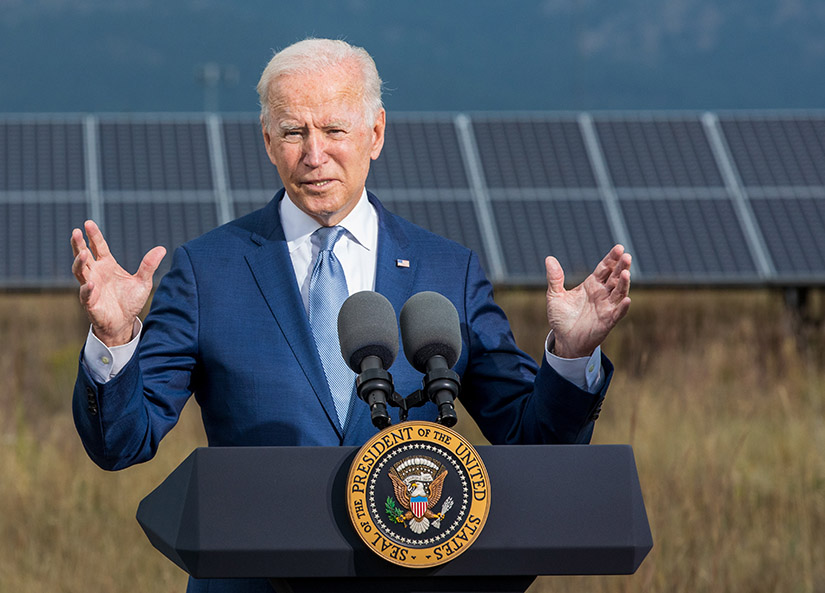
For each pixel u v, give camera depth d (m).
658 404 35.34
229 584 10.05
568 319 9.10
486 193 53.88
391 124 58.09
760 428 33.44
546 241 51.00
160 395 9.92
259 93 10.49
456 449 7.68
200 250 10.80
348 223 10.80
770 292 59.12
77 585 22.38
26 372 40.47
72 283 46.88
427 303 8.67
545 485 7.92
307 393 10.12
